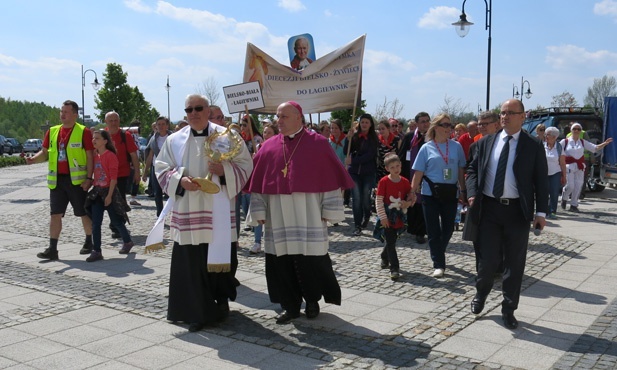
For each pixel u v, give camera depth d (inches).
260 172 214.1
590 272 286.2
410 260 315.0
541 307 231.1
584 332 202.4
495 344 191.3
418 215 358.9
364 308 230.8
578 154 510.0
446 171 274.8
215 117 303.9
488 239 211.3
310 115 389.4
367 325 210.4
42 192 739.4
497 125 299.1
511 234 206.1
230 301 241.4
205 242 203.8
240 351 186.5
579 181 513.3
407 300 241.6
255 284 269.3
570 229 410.3
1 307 232.7
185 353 185.3
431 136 279.6
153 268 300.7
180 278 207.8
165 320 217.0
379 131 468.8
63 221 468.8
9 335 201.5
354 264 305.4
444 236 280.8
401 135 521.7
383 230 278.4
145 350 187.8
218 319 210.4
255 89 300.5
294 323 213.3
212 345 191.9
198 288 205.5
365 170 390.9
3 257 328.8
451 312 224.7
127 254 335.6
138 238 387.5
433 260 281.0
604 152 660.7
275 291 216.8
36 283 270.1
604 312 224.2
